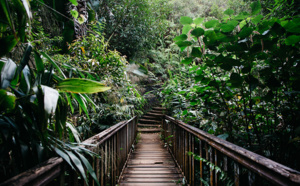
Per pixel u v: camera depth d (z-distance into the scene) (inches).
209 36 45.0
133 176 99.2
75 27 105.3
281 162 43.9
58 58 79.3
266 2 96.7
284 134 44.2
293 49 39.8
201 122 77.7
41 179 24.3
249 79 47.0
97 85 31.2
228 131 58.1
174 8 389.1
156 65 327.6
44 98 24.9
